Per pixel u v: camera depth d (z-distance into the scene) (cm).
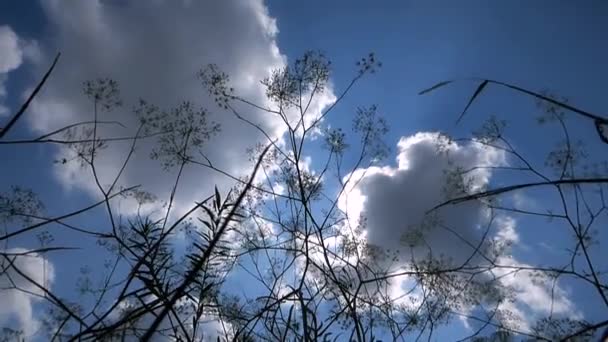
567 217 398
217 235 221
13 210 293
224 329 357
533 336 374
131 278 226
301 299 321
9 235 207
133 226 287
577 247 412
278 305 334
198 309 283
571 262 402
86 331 198
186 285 202
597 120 173
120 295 214
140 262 235
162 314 189
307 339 307
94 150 394
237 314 375
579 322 363
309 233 452
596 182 166
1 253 200
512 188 181
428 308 484
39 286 201
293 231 486
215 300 323
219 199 293
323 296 427
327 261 387
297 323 346
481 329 410
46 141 210
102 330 198
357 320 339
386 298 463
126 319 197
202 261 210
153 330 184
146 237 280
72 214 232
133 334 221
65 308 205
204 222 284
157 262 264
